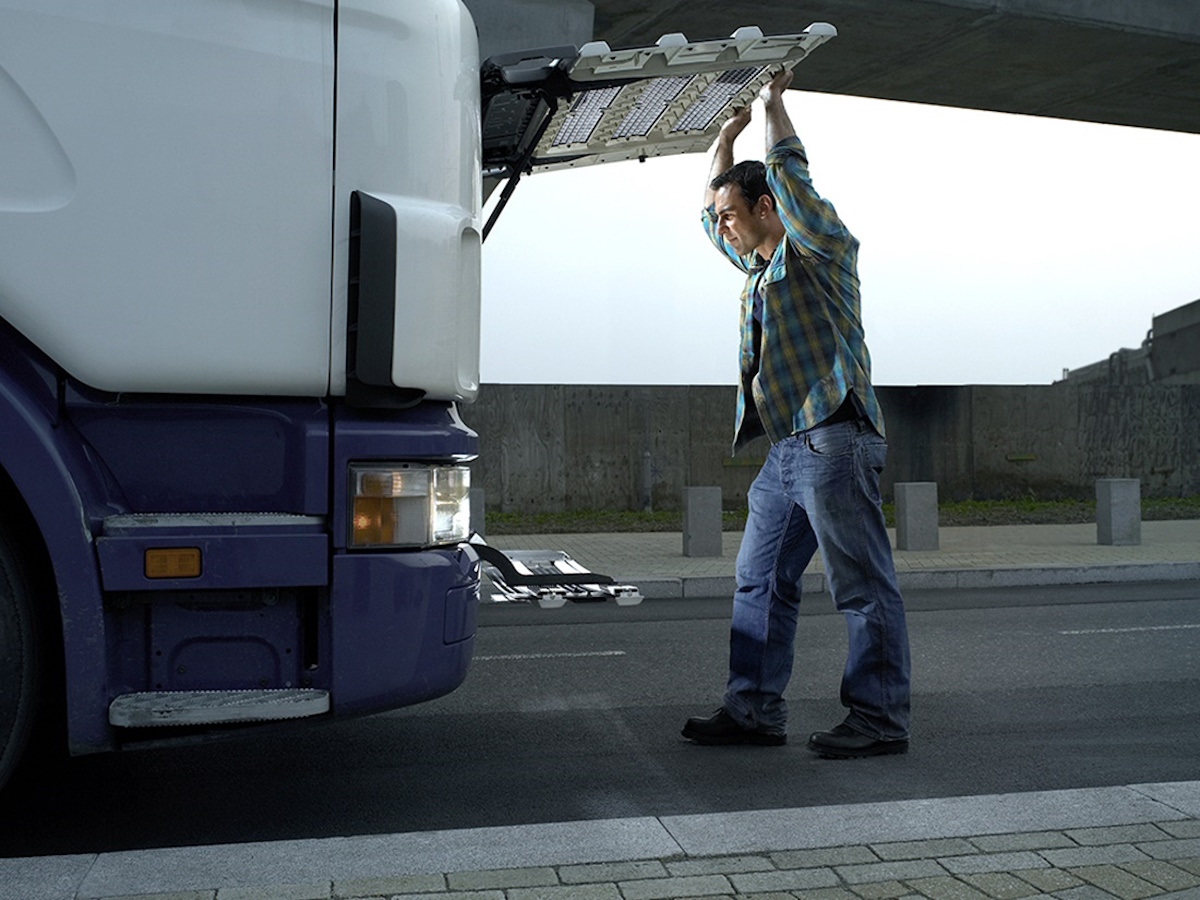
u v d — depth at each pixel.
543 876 3.15
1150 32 18.89
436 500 3.75
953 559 13.33
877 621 4.82
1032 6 18.08
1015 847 3.39
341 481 3.60
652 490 21.53
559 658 7.52
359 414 3.69
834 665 7.16
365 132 3.62
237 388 3.55
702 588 11.41
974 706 5.96
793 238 4.71
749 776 4.58
